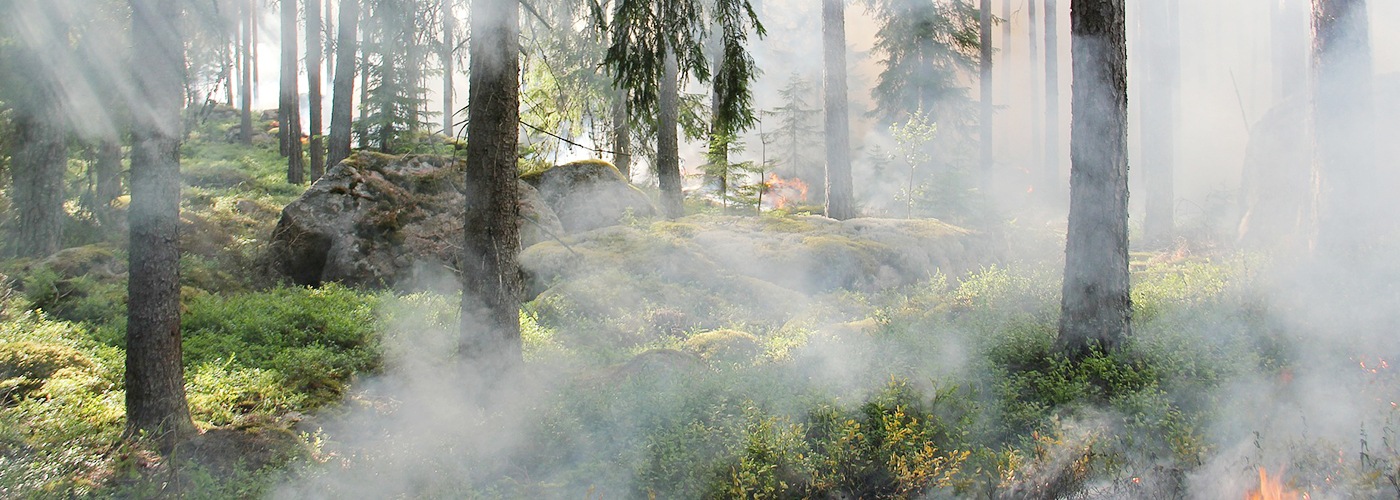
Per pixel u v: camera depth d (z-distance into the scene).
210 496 6.85
